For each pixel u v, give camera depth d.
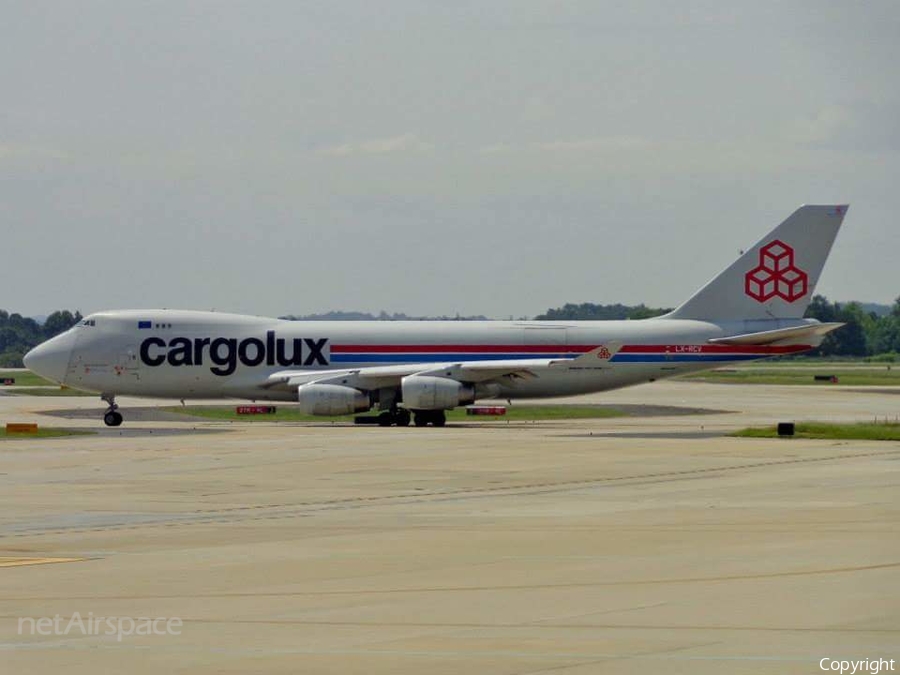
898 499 126.25
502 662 62.47
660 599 77.44
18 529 109.62
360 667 61.75
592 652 64.44
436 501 128.38
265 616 73.44
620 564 89.38
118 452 186.00
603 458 174.00
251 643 66.81
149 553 96.06
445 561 91.25
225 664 62.53
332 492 136.62
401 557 93.12
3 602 77.81
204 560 92.56
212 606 76.38
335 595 79.38
